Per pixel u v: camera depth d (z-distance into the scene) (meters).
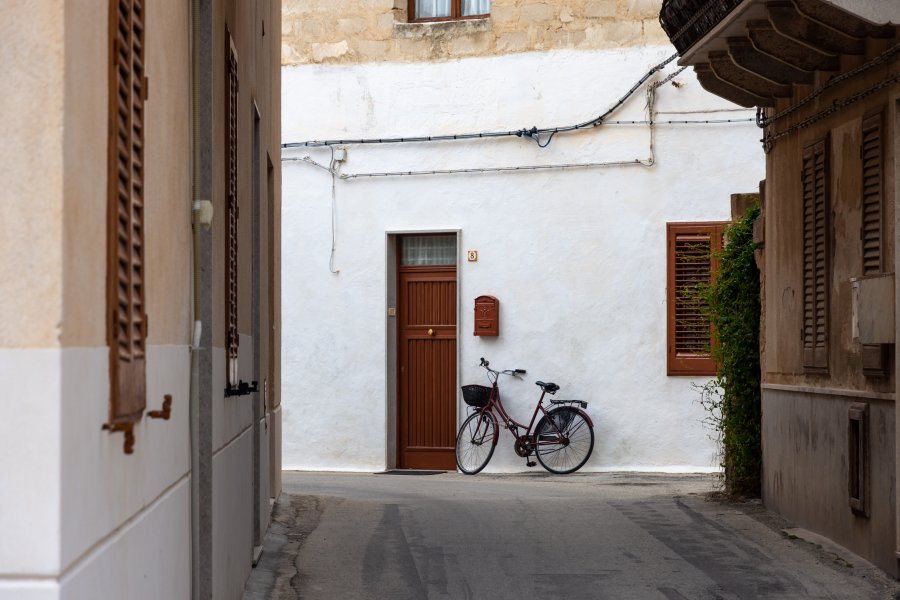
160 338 3.99
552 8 17.27
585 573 7.84
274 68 11.95
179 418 4.46
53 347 2.56
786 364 10.02
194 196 4.97
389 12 17.88
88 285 2.82
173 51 4.46
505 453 17.11
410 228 17.75
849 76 8.45
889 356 7.71
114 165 3.07
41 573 2.53
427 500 12.19
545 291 17.19
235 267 6.73
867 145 8.15
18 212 2.58
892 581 7.45
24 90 2.60
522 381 17.23
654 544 8.93
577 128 17.11
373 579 7.73
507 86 17.41
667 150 16.88
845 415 8.49
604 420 16.94
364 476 16.66
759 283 11.20
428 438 17.89
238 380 6.77
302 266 18.11
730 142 16.73
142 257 3.53
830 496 8.86
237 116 7.06
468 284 17.48
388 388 17.89
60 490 2.54
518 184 17.34
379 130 17.88
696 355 16.67
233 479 6.41
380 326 17.84
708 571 7.84
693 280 16.77
